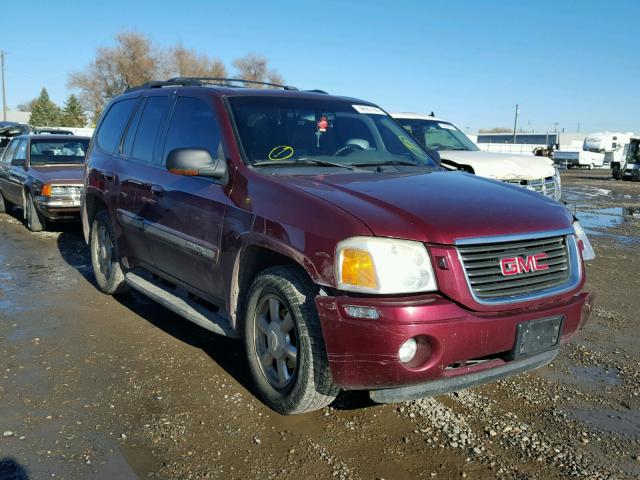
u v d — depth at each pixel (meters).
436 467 2.99
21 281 6.52
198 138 4.34
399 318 2.82
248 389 3.83
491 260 3.09
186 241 4.17
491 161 8.34
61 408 3.52
